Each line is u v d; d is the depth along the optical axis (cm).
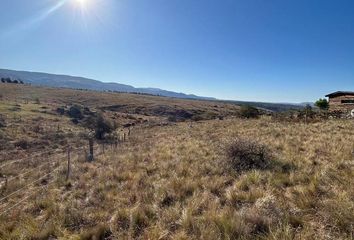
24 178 1429
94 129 3912
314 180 876
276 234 561
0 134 3170
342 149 1455
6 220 811
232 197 820
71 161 1783
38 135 3466
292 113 4228
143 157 1670
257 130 2595
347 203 658
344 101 4891
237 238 589
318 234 573
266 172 1038
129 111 10162
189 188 939
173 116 10000
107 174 1265
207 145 1906
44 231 698
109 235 682
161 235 629
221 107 14838
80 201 941
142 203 845
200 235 610
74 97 12062
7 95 9844
